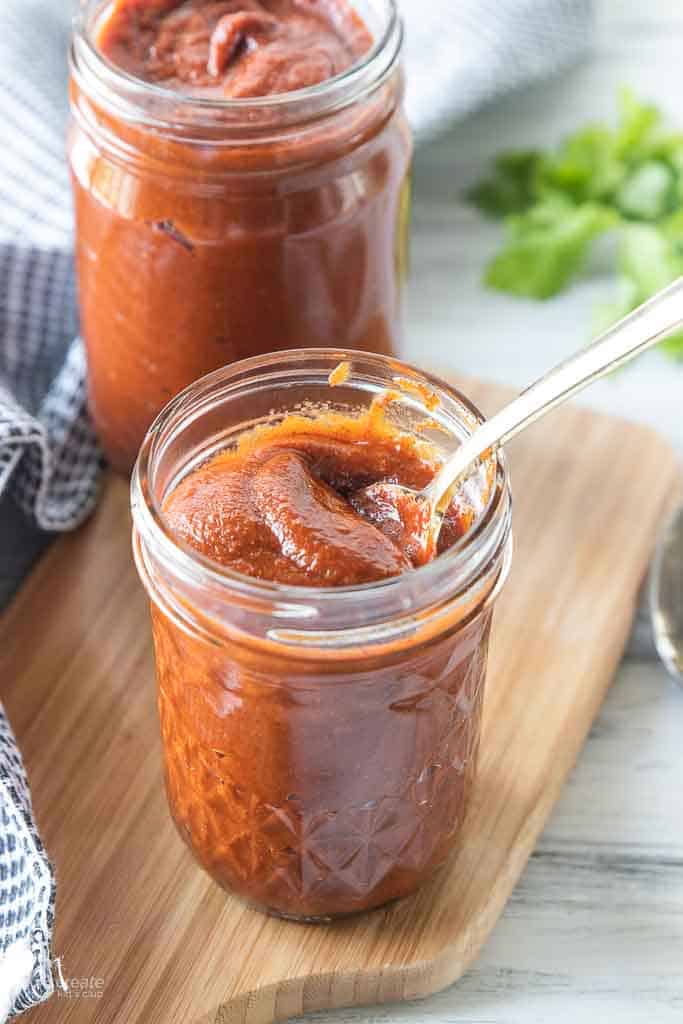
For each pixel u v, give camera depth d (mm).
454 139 723
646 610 587
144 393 571
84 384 608
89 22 547
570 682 554
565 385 452
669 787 545
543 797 531
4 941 490
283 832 485
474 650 479
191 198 531
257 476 481
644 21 759
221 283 542
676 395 646
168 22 558
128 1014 491
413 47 702
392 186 551
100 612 573
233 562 467
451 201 706
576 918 521
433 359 657
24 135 643
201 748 483
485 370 654
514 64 699
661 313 436
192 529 471
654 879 528
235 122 521
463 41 700
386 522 487
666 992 508
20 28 671
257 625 450
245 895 503
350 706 462
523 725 545
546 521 595
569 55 714
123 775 536
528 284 670
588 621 568
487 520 456
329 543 465
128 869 518
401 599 448
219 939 505
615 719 560
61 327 626
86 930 505
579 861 531
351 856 490
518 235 680
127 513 601
